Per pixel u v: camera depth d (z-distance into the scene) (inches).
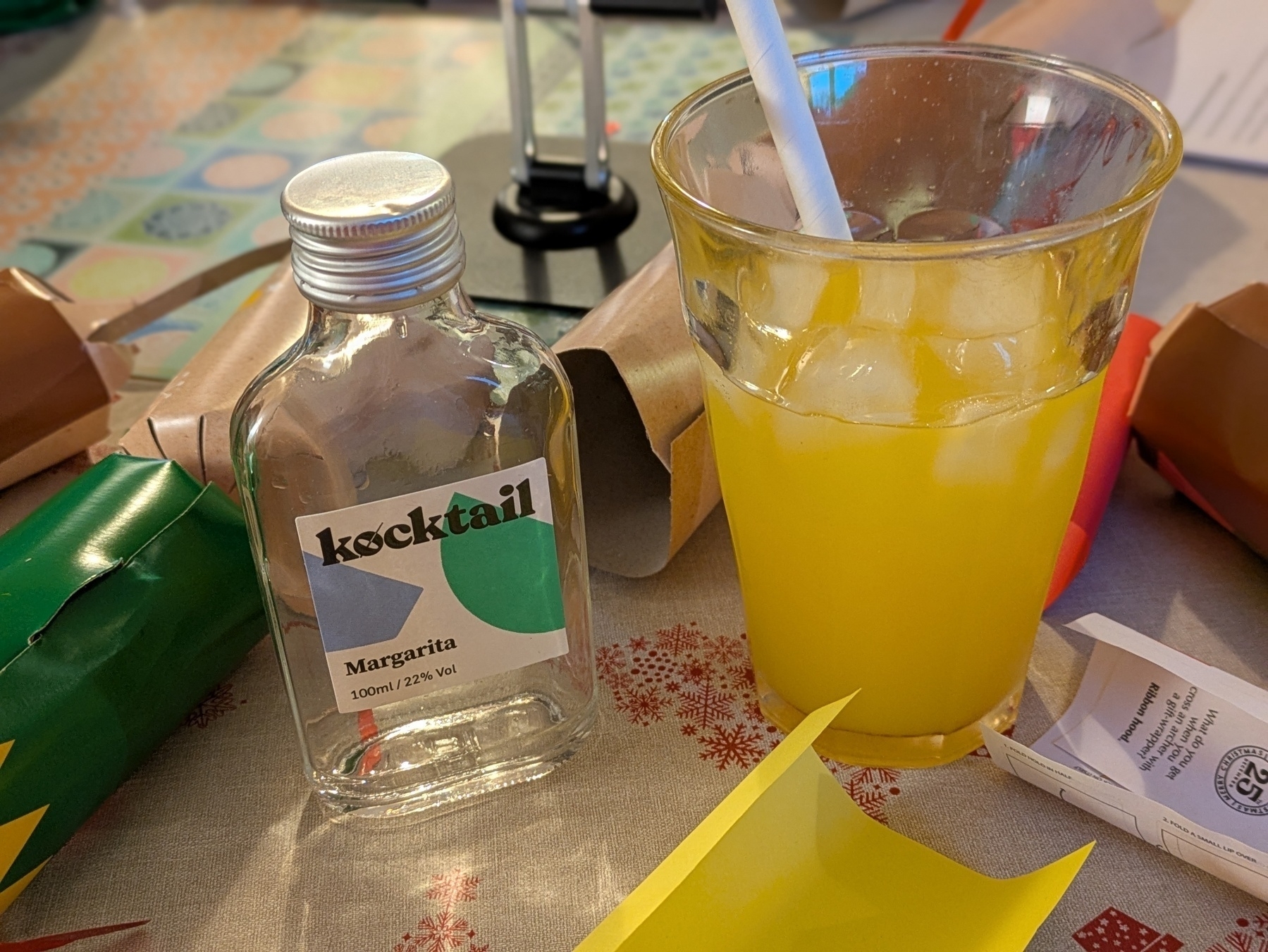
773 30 6.3
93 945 6.8
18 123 17.9
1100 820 7.3
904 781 7.7
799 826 6.7
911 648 7.2
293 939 6.8
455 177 14.5
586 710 8.0
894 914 6.5
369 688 7.3
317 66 19.3
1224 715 7.2
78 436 10.4
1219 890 6.8
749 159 7.6
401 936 6.8
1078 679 8.3
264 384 6.9
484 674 7.5
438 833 7.5
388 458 7.0
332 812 7.7
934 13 18.4
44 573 7.2
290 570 7.0
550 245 13.0
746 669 8.7
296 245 6.2
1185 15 16.4
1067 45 14.6
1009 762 7.3
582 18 12.4
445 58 19.2
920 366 6.2
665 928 6.0
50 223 15.0
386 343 6.9
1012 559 6.9
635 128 16.1
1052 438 6.5
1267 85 15.3
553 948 6.7
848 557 6.8
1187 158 14.7
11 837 6.5
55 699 6.8
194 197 15.5
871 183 8.0
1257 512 8.6
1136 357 9.9
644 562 9.3
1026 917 6.2
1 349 9.7
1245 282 12.2
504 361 7.1
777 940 6.3
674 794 7.7
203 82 18.9
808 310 6.4
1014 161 7.6
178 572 7.6
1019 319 6.2
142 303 11.1
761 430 6.7
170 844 7.5
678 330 8.9
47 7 21.2
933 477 6.3
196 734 8.3
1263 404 8.4
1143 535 9.6
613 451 10.2
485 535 7.0
